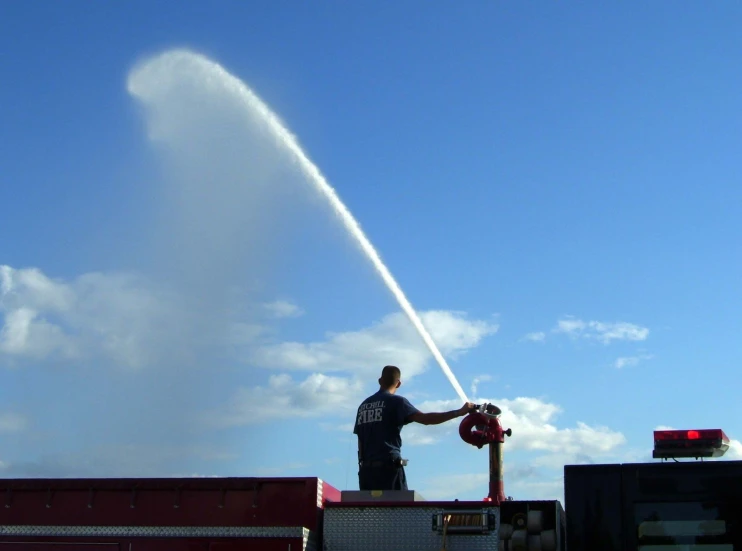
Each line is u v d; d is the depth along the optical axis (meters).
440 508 8.82
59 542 9.05
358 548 8.88
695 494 7.93
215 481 9.02
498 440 9.84
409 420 10.02
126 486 9.12
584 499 8.12
